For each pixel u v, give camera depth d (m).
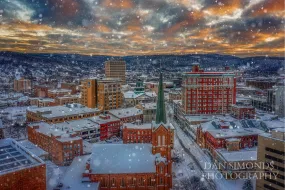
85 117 145.38
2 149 72.50
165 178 76.31
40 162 62.72
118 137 131.50
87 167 75.56
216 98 158.62
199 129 122.38
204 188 79.56
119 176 75.19
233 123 120.38
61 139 96.88
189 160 104.00
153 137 79.69
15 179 57.78
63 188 68.94
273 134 68.69
